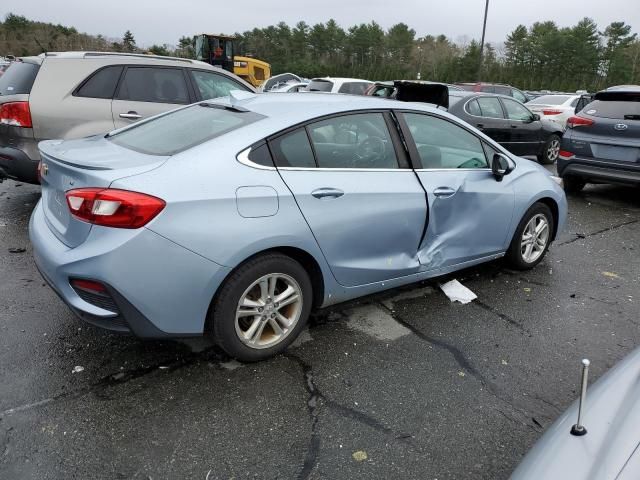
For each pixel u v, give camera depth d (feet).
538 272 15.64
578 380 10.03
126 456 7.57
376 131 11.37
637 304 13.66
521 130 33.06
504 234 14.10
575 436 5.37
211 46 82.79
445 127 12.83
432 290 13.84
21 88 17.89
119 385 9.17
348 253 10.62
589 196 26.84
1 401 8.59
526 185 14.40
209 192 8.68
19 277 13.48
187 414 8.51
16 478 7.08
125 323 8.57
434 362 10.39
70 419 8.25
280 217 9.36
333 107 10.82
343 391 9.30
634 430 5.19
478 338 11.44
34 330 10.85
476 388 9.61
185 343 10.60
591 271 15.97
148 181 8.39
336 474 7.43
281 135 9.85
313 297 10.86
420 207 11.62
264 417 8.53
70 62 18.45
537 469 5.09
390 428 8.42
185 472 7.35
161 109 20.13
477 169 13.26
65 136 18.16
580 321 12.52
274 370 9.84
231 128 9.86
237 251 8.88
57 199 9.49
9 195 21.48
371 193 10.75
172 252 8.38
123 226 8.14
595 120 23.97
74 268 8.43
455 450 8.00
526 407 9.12
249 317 9.82
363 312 12.37
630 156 22.99
